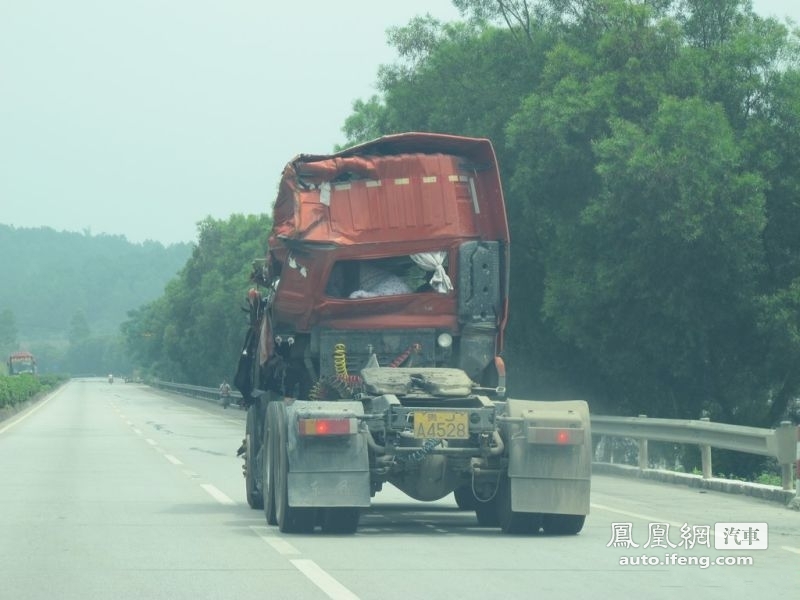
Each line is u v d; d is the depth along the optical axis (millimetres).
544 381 54719
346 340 23156
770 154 43531
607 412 53188
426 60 62938
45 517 23531
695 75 45438
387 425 20328
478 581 15562
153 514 24266
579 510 20469
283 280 23172
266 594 14516
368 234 23000
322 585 15156
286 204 23328
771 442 27422
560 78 48625
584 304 45406
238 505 26359
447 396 21172
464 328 23234
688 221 40562
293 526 20625
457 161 23328
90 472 36781
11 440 58906
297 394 24234
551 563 17250
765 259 45188
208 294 177000
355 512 20484
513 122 48156
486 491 21594
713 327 44688
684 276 43000
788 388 46656
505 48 56781
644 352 45906
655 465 50469
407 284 23422
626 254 43844
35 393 150875
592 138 46312
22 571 16359
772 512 24781
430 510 26297
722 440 30188
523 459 20562
